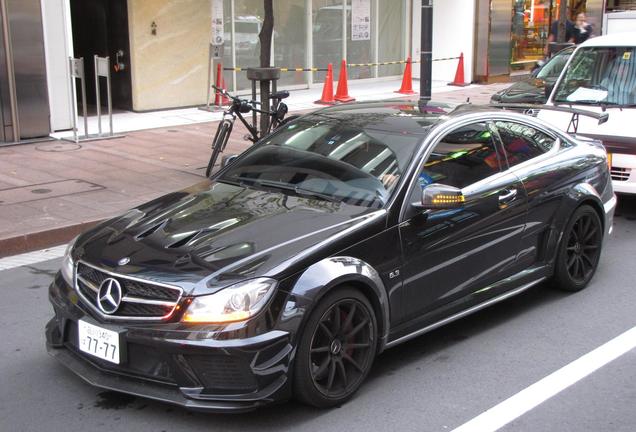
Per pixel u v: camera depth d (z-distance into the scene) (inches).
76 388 179.3
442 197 180.5
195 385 151.6
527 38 859.4
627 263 277.7
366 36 779.4
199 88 621.3
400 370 188.1
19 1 455.8
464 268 198.4
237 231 172.2
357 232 171.0
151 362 155.1
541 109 322.0
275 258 159.0
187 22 601.3
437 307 193.0
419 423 161.9
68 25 485.4
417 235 183.0
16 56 460.8
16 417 165.9
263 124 387.9
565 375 185.9
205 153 451.2
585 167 244.2
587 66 377.1
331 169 199.2
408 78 714.2
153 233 176.7
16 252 292.2
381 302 173.9
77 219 314.7
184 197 202.7
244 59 663.1
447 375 185.5
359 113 224.5
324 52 741.9
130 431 158.9
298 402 170.1
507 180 213.3
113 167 410.9
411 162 191.0
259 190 199.9
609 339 208.4
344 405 169.2
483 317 224.4
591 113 309.3
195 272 155.9
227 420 162.1
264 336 150.6
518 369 189.3
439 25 809.5
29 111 474.9
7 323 222.5
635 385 181.2
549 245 230.2
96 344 159.9
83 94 473.4
